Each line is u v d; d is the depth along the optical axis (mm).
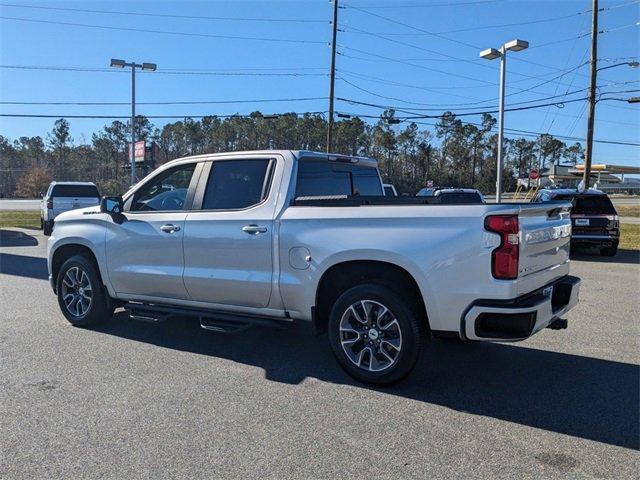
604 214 14570
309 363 5402
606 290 9680
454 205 4363
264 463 3422
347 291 4801
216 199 5598
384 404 4379
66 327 6727
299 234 4957
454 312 4320
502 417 4145
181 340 6184
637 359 5598
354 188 6223
